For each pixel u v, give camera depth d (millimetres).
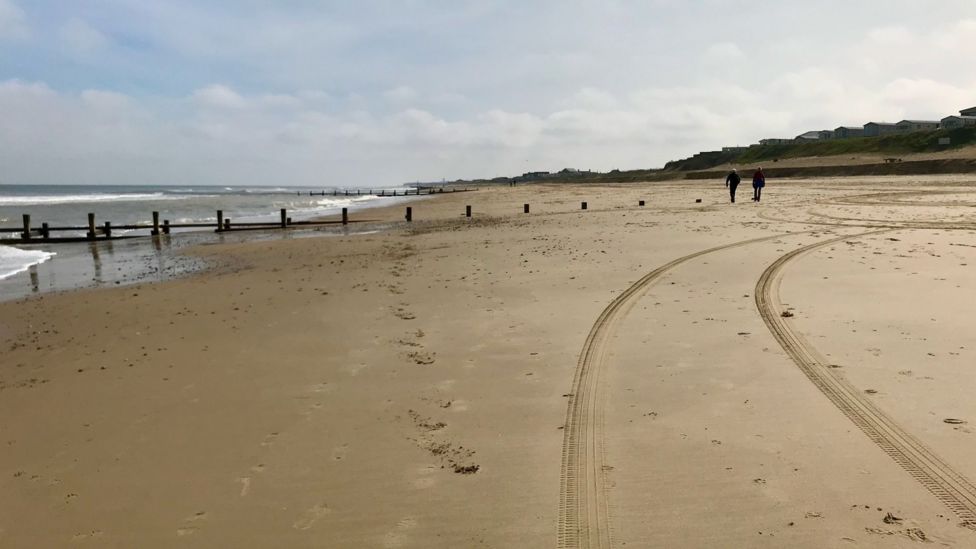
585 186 96000
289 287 11922
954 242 13117
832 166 66875
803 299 8406
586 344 6965
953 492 3562
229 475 4324
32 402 5992
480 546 3352
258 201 71375
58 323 9664
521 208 39562
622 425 4773
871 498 3553
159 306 10648
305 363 6848
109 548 3516
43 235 25594
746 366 5891
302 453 4613
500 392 5656
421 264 14039
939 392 4980
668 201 35906
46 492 4199
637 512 3572
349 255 16859
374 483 4117
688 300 8734
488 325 8070
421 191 125500
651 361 6230
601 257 13141
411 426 5020
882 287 8875
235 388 6125
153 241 25016
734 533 3314
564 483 3963
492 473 4160
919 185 38781
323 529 3605
